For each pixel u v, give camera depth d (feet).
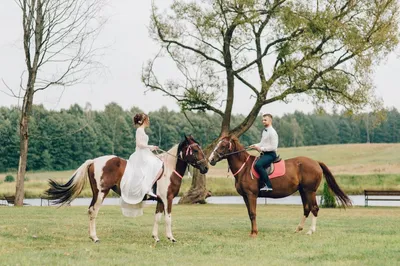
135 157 44.50
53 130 330.95
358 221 65.10
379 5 101.86
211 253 39.83
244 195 50.19
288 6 100.73
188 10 109.50
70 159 336.90
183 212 83.30
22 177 98.78
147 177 43.86
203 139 364.58
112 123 387.34
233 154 50.11
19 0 95.09
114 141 373.40
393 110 498.28
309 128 510.99
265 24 107.14
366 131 507.30
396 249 40.88
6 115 342.03
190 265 34.24
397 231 53.42
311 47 102.89
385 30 99.71
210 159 49.37
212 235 50.52
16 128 326.85
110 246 42.22
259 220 67.31
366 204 104.78
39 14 95.71
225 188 160.56
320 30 100.07
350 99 104.58
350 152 300.61
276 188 49.93
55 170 331.16
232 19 106.42
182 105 113.80
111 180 43.88
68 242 44.32
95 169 44.19
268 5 105.19
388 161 253.44
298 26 99.50
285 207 99.91
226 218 70.44
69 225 56.03
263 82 104.27
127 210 45.01
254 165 49.47
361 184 173.88
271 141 49.39
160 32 112.78
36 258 35.83
